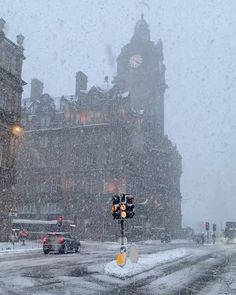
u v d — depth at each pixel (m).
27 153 75.94
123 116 73.56
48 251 31.36
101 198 68.94
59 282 15.19
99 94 73.38
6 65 50.47
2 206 47.59
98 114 72.81
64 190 71.75
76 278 16.41
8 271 18.41
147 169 81.81
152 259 25.48
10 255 29.06
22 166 75.44
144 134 81.81
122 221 21.11
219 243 72.00
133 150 75.62
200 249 43.31
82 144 72.62
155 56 106.69
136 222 72.75
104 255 30.72
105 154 70.88
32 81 85.56
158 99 106.25
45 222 65.56
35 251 34.38
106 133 71.56
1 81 48.81
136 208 72.94
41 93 85.75
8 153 49.25
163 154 90.00
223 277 17.89
